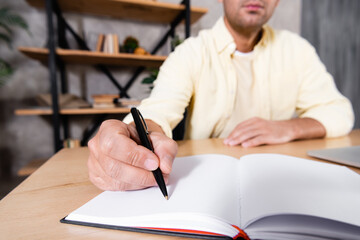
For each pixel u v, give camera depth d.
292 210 0.18
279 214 0.18
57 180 0.30
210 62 0.83
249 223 0.17
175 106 0.60
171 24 1.91
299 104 0.92
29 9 1.63
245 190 0.23
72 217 0.20
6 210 0.22
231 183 0.26
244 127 0.56
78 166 0.37
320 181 0.25
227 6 0.75
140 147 0.24
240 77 0.88
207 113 0.83
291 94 0.90
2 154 1.65
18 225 0.19
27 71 1.66
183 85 0.72
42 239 0.17
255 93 0.88
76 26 1.74
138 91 1.91
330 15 2.37
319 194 0.22
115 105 1.51
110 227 0.19
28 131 1.69
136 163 0.23
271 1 0.71
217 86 0.83
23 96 1.66
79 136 1.82
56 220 0.20
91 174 0.27
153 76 1.59
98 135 0.27
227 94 0.83
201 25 2.05
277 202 0.20
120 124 0.28
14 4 1.60
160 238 0.18
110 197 0.24
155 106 0.57
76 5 1.57
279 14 2.29
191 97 0.84
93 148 0.26
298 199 0.20
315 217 0.18
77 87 1.76
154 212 0.19
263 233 0.17
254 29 0.78
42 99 1.39
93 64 1.78
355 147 0.45
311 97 0.85
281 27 2.31
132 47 1.68
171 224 0.18
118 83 1.85
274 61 0.88
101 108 1.45
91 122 1.83
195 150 0.48
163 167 0.24
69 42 1.73
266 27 0.91
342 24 2.41
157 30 1.93
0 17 1.40
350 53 2.46
